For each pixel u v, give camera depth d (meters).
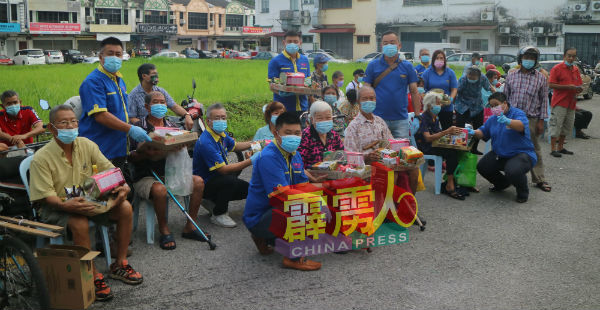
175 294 3.93
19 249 3.39
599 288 4.08
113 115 4.68
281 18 42.91
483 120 8.59
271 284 4.11
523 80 7.18
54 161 3.99
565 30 31.41
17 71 22.08
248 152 5.63
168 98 5.91
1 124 6.05
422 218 5.59
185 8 55.59
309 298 3.87
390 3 37.59
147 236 4.92
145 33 52.22
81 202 3.84
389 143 5.21
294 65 7.30
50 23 45.06
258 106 12.41
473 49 34.91
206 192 5.33
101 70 4.72
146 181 4.82
